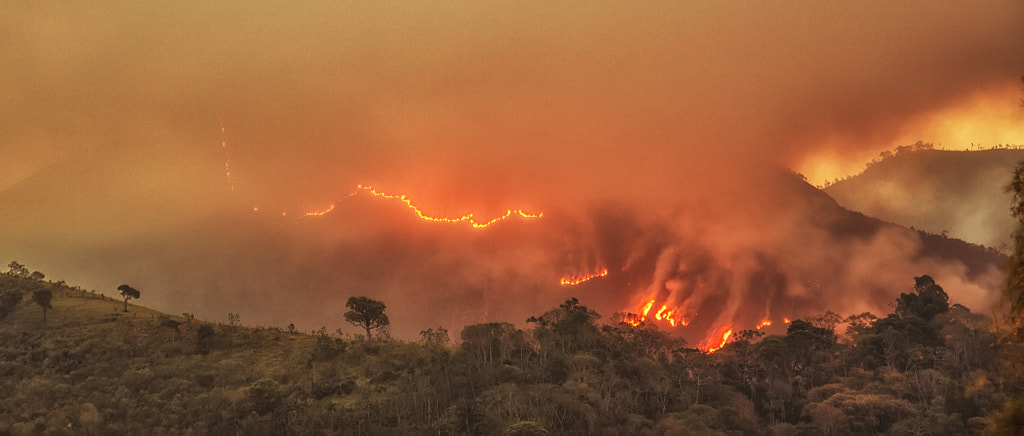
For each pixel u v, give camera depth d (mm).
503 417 129625
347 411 136000
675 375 167750
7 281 199125
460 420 132000
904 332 175250
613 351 178250
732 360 178625
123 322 177750
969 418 132625
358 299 188500
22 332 169000
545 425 127375
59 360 156125
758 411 160000
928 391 151375
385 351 170125
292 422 131000
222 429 129750
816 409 143375
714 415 140625
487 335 167250
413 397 140250
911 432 131000
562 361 160250
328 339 174500
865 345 179875
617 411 142250
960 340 167000
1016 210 24469
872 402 142375
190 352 166000
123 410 134375
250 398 137750
